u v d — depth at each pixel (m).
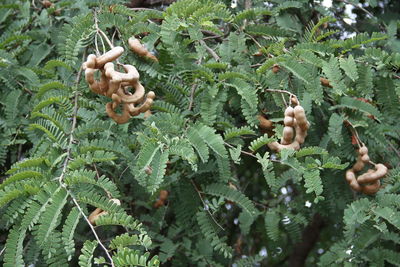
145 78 3.37
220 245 3.37
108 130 3.00
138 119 3.41
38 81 3.46
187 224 3.61
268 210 4.06
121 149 2.91
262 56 3.56
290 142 3.12
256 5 3.97
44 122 3.00
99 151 2.68
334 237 4.94
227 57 3.36
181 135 2.88
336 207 3.88
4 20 3.88
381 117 3.32
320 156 3.37
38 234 2.39
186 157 2.62
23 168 2.66
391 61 3.37
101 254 3.86
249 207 3.35
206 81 3.20
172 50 3.14
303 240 5.33
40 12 3.99
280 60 3.21
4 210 2.81
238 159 2.88
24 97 3.52
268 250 4.84
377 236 3.36
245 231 3.99
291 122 3.08
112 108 2.93
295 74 3.19
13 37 3.64
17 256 2.47
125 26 3.24
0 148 3.42
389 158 3.57
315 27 3.47
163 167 2.60
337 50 3.48
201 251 3.89
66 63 3.09
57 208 2.46
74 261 3.82
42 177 2.60
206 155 2.77
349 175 3.41
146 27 3.28
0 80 3.63
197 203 3.48
